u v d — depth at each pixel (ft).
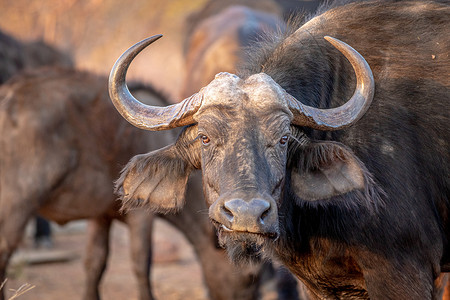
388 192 51.16
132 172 53.06
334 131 52.85
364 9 57.36
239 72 57.67
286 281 87.56
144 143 85.46
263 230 43.01
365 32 55.72
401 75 53.83
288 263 56.44
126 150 84.53
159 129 49.62
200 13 175.22
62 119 81.82
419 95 53.47
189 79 127.03
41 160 80.33
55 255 113.09
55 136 81.30
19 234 79.41
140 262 84.48
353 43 55.36
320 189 50.57
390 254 51.39
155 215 85.35
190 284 104.12
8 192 79.10
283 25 68.64
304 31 56.95
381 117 52.49
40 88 82.79
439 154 53.42
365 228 51.21
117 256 119.85
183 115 48.88
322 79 54.29
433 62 54.24
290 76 54.13
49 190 81.20
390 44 54.95
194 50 137.59
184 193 53.72
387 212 51.01
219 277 81.10
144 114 49.93
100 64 201.46
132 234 84.43
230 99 46.70
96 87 85.20
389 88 53.42
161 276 108.78
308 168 50.52
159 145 86.74
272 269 101.30
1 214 78.74
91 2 208.13
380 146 51.96
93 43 205.77
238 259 52.85
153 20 222.48
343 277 55.16
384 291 51.83
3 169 79.66
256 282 81.00
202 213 82.64
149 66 219.41
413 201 51.80
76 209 84.58
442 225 54.54
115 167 84.33
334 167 49.73
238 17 132.87
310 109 49.06
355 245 51.83
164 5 225.15
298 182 51.16
